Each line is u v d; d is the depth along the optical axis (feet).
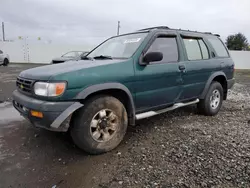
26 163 8.31
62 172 7.70
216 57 14.70
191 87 12.78
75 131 8.46
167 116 14.38
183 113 15.14
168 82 11.28
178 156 8.66
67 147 9.67
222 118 14.20
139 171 7.64
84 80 8.23
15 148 9.56
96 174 7.54
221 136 10.78
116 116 9.36
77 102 8.09
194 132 11.41
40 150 9.39
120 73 9.25
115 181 7.09
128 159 8.55
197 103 14.53
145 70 10.16
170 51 11.62
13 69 48.96
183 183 6.87
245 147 9.42
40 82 8.09
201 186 6.71
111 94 9.81
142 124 12.78
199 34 14.01
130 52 10.40
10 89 23.90
